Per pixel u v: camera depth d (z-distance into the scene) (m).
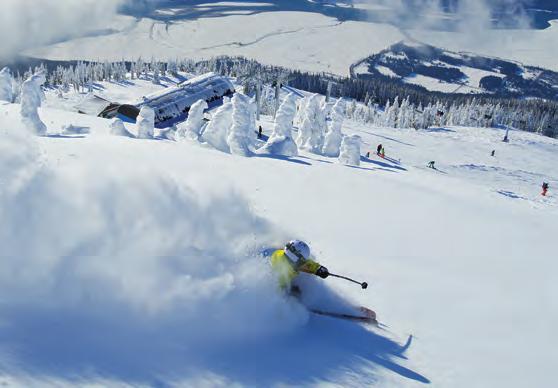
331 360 4.73
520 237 14.07
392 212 14.71
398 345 5.71
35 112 22.73
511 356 5.97
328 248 9.18
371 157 52.69
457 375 5.19
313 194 15.07
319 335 5.36
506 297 8.27
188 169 14.55
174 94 72.62
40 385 2.99
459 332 6.45
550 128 146.75
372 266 8.59
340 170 22.86
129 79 173.88
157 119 64.75
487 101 194.25
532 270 10.38
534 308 7.86
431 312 7.01
